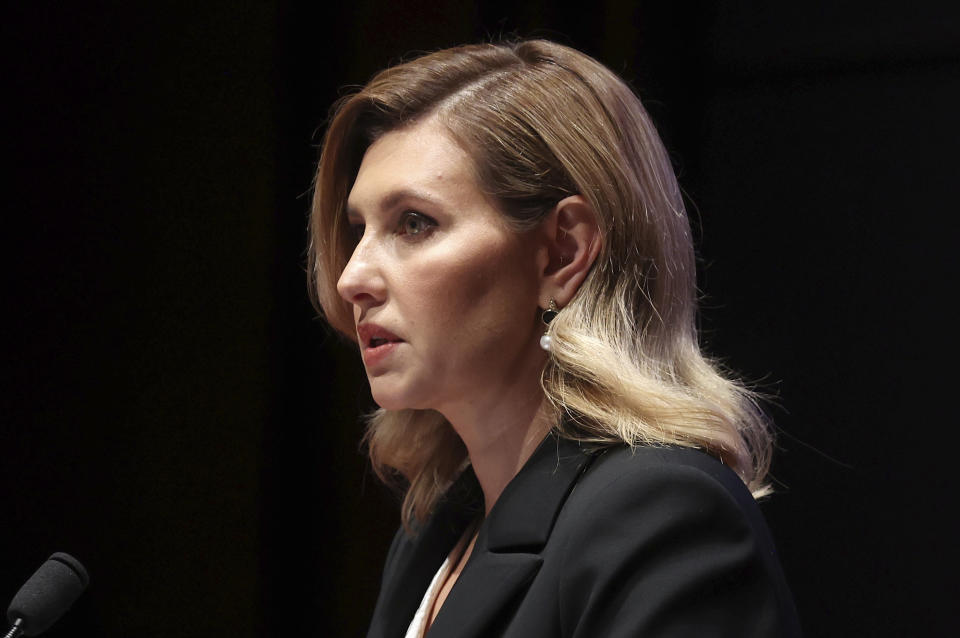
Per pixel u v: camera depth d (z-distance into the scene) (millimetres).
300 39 9242
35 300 9641
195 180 9422
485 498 4762
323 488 9227
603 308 4227
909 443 7867
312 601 9188
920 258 7883
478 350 4238
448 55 4570
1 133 9703
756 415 4734
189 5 9500
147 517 9367
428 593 4906
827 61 8164
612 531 3734
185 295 9414
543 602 3852
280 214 9312
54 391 9570
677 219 4590
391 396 4305
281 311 9305
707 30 8445
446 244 4199
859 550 7973
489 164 4223
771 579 3695
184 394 9367
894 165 7973
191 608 9258
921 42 7887
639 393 4066
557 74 4438
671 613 3525
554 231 4289
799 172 8250
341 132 4656
